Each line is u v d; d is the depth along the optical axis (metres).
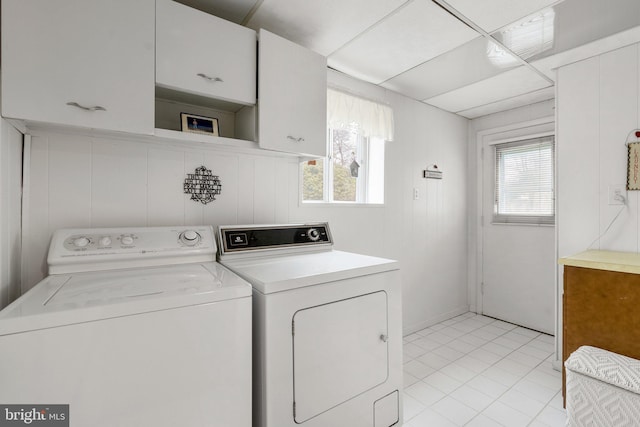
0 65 1.02
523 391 1.97
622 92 1.94
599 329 1.65
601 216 2.03
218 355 1.00
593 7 1.55
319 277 1.25
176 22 1.33
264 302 1.11
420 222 2.97
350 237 2.42
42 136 1.32
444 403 1.85
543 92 2.72
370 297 1.43
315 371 1.22
